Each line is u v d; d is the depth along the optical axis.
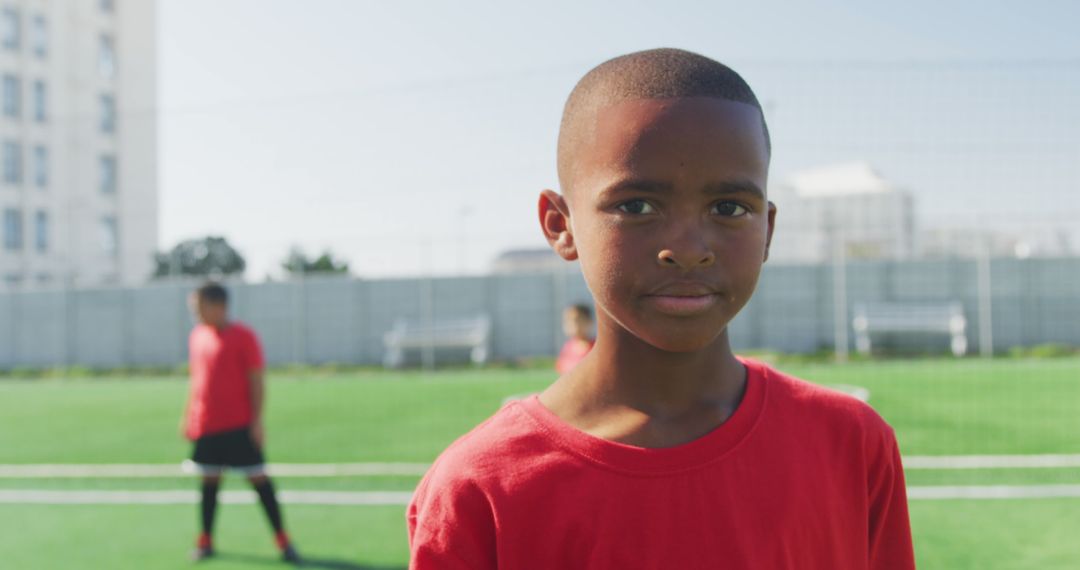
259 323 19.78
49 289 21.22
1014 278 17.45
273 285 19.83
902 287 17.92
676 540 0.96
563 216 1.06
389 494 6.48
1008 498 5.77
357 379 16.75
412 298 19.66
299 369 18.52
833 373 14.50
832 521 1.06
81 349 21.00
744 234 0.93
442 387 14.62
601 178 0.91
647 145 0.89
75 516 6.05
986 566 4.43
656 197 0.90
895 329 17.64
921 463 7.01
